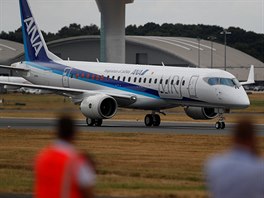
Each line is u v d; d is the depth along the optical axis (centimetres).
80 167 2645
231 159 2519
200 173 6469
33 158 7719
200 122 15550
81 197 2647
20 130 11975
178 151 8531
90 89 14700
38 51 15888
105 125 14050
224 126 12912
